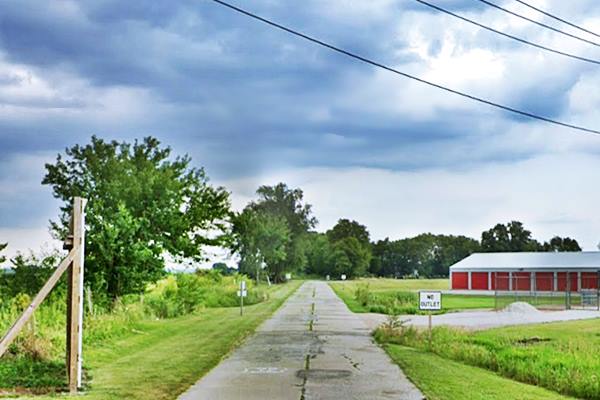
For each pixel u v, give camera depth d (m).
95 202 30.77
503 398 13.59
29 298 23.48
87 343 20.92
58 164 33.47
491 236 193.12
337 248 186.25
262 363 18.70
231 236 39.72
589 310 51.09
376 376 16.38
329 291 83.06
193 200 36.84
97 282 28.98
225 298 54.88
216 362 18.83
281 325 33.09
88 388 13.91
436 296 23.03
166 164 35.91
